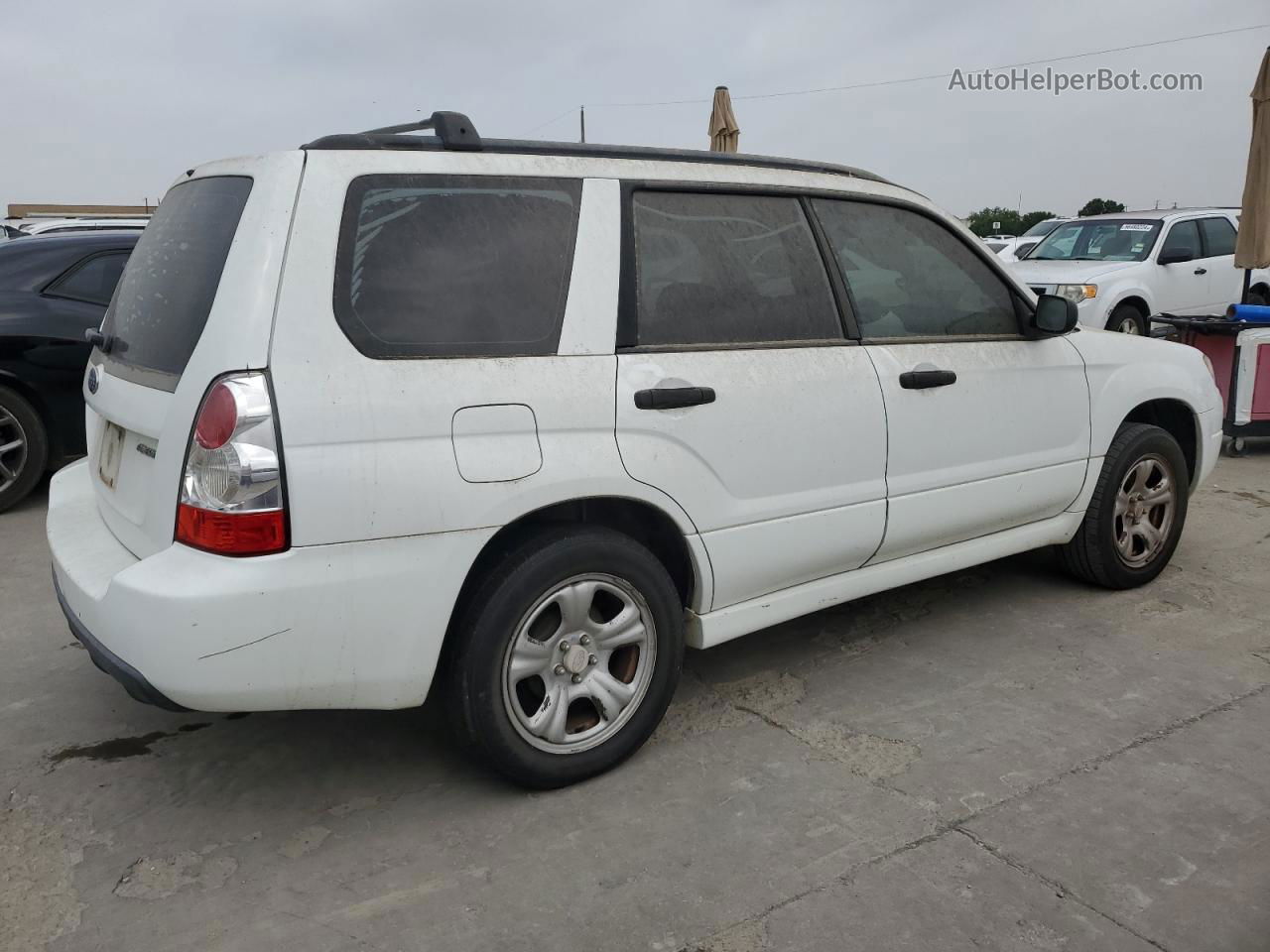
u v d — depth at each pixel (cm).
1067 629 407
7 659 384
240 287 243
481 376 262
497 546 280
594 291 286
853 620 421
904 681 361
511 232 276
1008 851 258
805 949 224
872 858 256
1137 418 467
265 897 245
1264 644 390
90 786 295
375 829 273
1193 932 228
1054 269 1045
